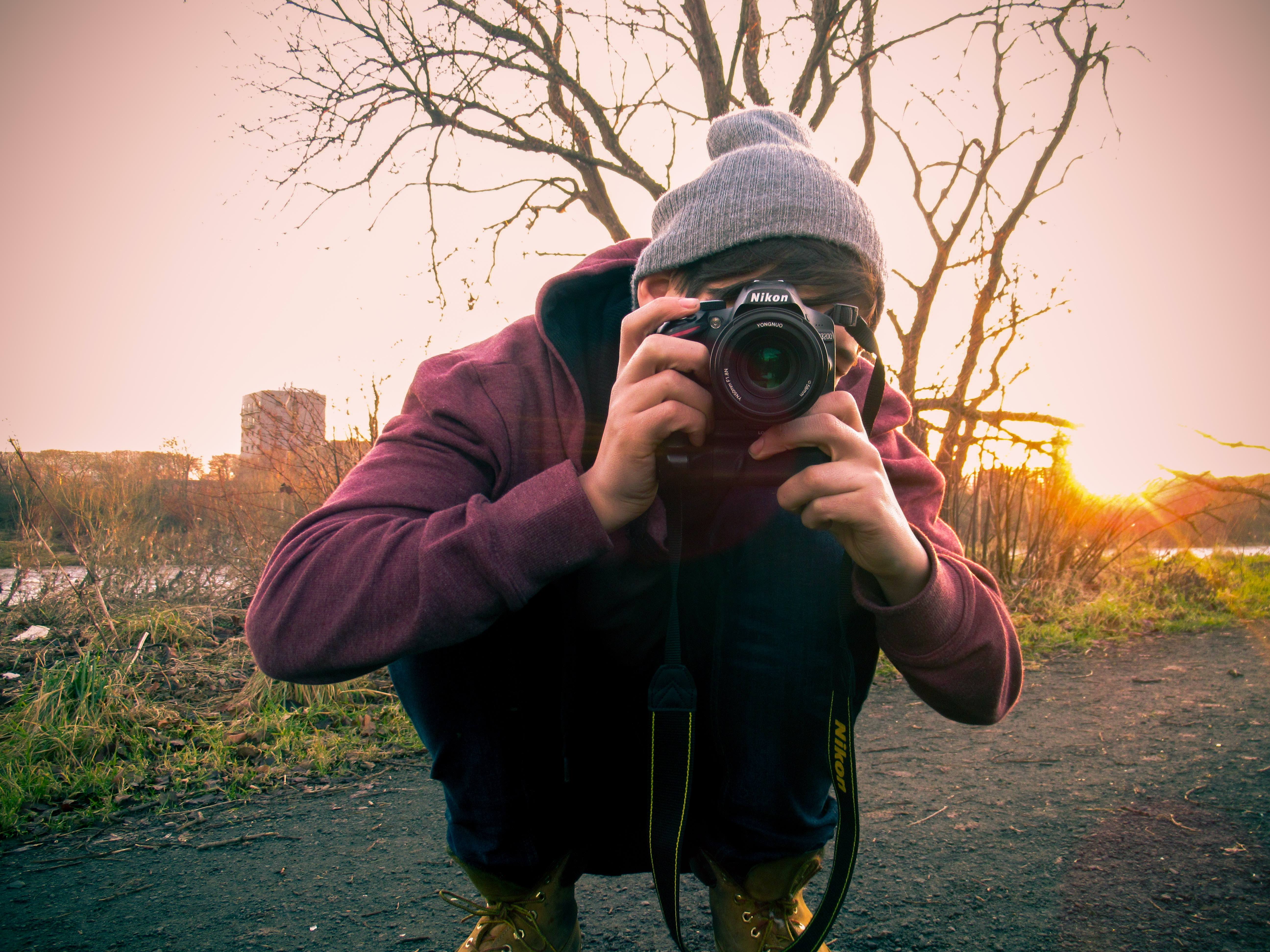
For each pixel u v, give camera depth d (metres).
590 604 1.04
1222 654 4.04
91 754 2.47
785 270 1.00
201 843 1.97
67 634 3.85
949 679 0.96
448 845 1.10
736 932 1.09
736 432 0.93
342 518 0.93
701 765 1.12
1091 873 1.70
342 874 1.79
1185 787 2.20
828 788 1.10
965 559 1.08
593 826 1.12
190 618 4.07
